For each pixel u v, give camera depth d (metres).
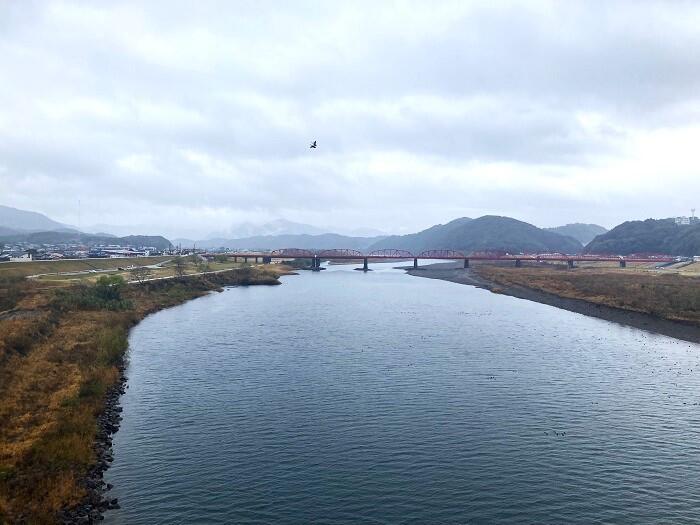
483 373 53.59
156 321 86.94
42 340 57.94
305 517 26.64
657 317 88.62
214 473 31.31
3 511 24.36
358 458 33.56
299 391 47.34
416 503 28.14
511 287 151.62
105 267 153.88
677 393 47.16
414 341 70.19
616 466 32.62
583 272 189.00
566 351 64.31
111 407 42.12
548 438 36.91
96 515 26.11
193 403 43.91
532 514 27.12
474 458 33.66
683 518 26.80
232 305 110.56
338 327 81.50
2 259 154.38
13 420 35.31
